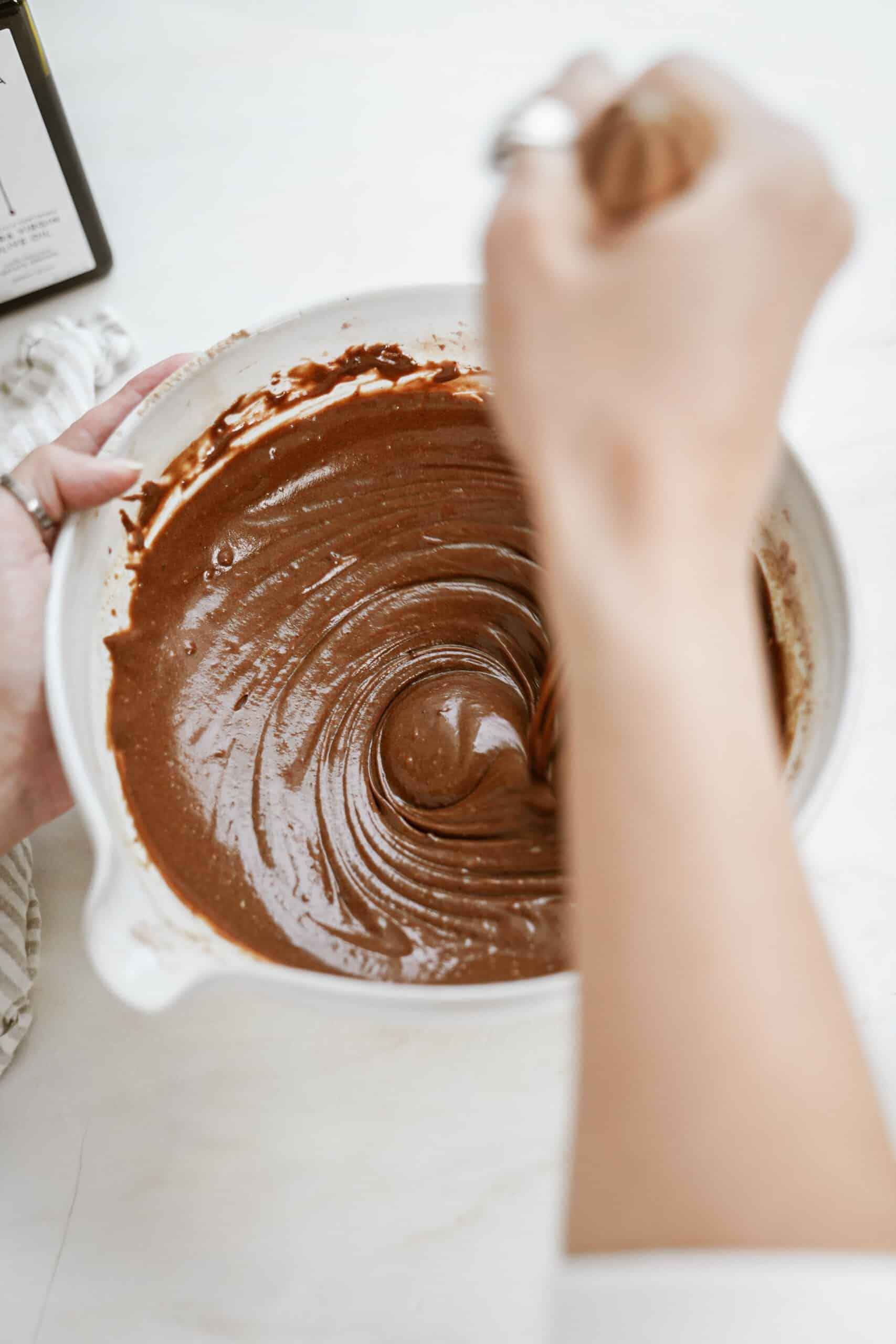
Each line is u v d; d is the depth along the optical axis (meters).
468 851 0.61
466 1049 0.62
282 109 0.89
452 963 0.57
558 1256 0.34
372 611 0.68
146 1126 0.61
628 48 0.90
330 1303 0.58
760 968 0.33
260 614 0.66
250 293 0.83
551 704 0.62
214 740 0.62
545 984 0.46
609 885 0.34
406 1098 0.61
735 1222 0.32
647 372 0.37
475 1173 0.59
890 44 0.89
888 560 0.73
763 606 0.59
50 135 0.73
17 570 0.58
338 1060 0.62
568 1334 0.33
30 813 0.62
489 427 0.68
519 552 0.69
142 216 0.86
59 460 0.57
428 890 0.60
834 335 0.79
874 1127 0.33
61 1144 0.61
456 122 0.88
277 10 0.92
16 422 0.77
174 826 0.58
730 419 0.37
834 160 0.85
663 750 0.34
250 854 0.59
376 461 0.68
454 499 0.69
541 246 0.37
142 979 0.47
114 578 0.59
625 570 0.36
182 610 0.64
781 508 0.56
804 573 0.56
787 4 0.91
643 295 0.36
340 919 0.59
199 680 0.64
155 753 0.59
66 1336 0.58
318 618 0.67
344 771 0.64
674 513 0.36
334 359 0.63
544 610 0.68
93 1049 0.63
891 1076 0.61
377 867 0.61
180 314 0.82
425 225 0.84
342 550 0.68
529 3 0.92
